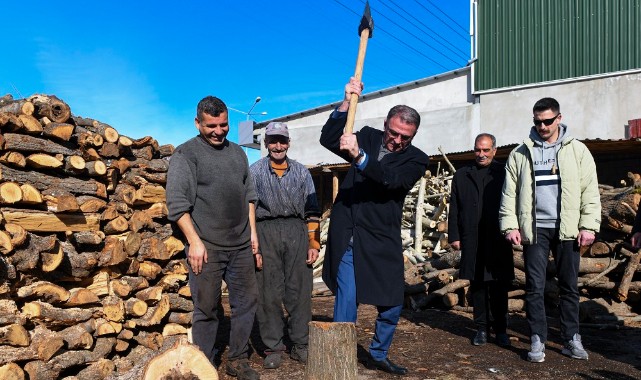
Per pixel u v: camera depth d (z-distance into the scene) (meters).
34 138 3.72
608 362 4.51
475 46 15.70
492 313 5.10
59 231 3.71
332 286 3.92
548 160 4.50
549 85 14.66
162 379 2.83
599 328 5.84
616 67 13.79
